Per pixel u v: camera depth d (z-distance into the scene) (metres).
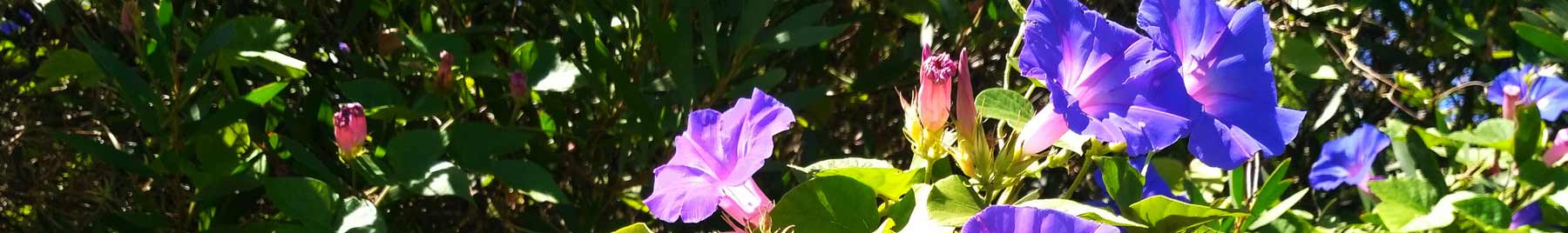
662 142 0.93
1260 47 0.54
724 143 0.51
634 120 0.90
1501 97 1.03
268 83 0.98
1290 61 1.04
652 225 1.06
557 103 0.94
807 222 0.51
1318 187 0.94
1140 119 0.49
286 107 0.89
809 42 0.89
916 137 0.56
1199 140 0.50
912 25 1.18
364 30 1.03
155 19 0.81
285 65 0.87
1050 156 0.57
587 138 0.97
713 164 0.51
